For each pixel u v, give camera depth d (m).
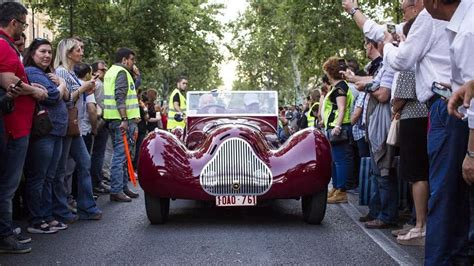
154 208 7.14
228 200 6.88
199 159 7.01
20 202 7.75
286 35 34.56
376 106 6.97
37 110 6.59
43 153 6.71
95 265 5.40
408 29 5.84
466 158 3.81
